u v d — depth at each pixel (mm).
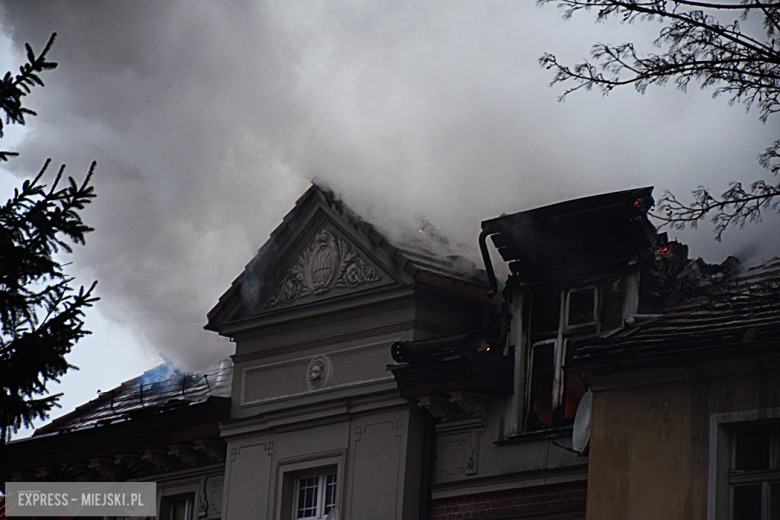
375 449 21500
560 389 19797
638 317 17391
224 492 23719
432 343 21281
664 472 15594
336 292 23188
